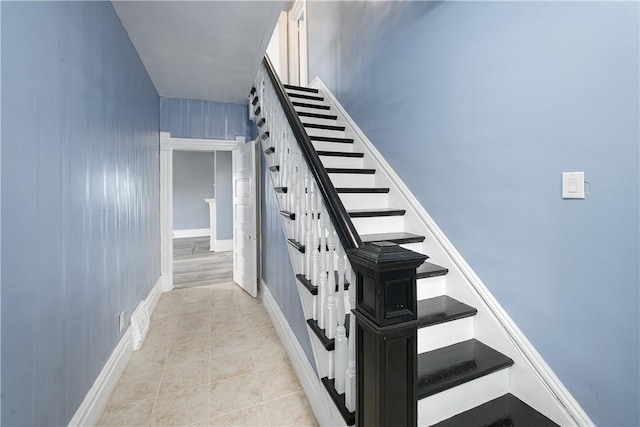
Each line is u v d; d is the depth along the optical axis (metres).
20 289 0.99
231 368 2.08
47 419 1.15
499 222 1.64
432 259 2.09
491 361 1.51
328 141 3.05
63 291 1.27
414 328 1.01
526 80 1.48
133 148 2.44
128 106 2.30
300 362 1.90
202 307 3.24
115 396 1.79
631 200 1.12
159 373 2.02
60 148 1.25
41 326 1.11
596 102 1.21
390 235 2.21
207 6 1.99
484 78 1.71
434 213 2.12
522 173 1.51
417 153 2.29
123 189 2.15
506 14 1.58
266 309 3.14
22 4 1.00
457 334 1.70
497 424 1.34
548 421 1.36
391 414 0.99
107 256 1.80
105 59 1.80
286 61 5.75
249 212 3.60
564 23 1.32
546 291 1.41
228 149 4.14
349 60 3.31
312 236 1.76
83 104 1.48
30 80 1.05
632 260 1.12
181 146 3.86
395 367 0.99
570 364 1.32
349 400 1.24
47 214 1.15
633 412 1.13
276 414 1.65
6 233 0.92
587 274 1.25
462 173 1.88
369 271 1.00
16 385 0.97
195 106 3.89
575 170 1.29
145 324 2.58
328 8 3.83
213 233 6.66
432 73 2.12
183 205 8.67
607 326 1.19
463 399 1.41
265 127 3.09
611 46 1.16
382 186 2.65
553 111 1.37
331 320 1.43
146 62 2.76
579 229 1.28
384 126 2.70
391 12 2.58
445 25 2.00
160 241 3.71
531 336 1.47
